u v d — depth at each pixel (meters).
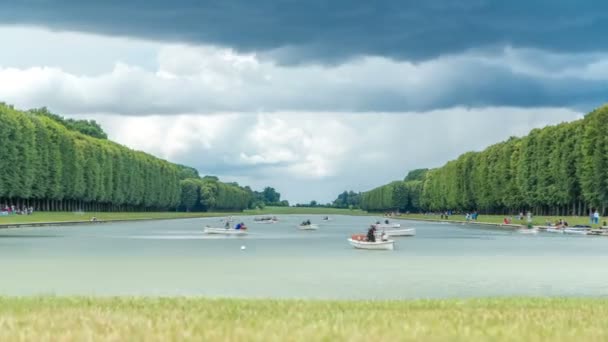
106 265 64.25
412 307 30.19
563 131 157.75
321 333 22.22
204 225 183.12
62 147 183.88
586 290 46.69
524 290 46.53
